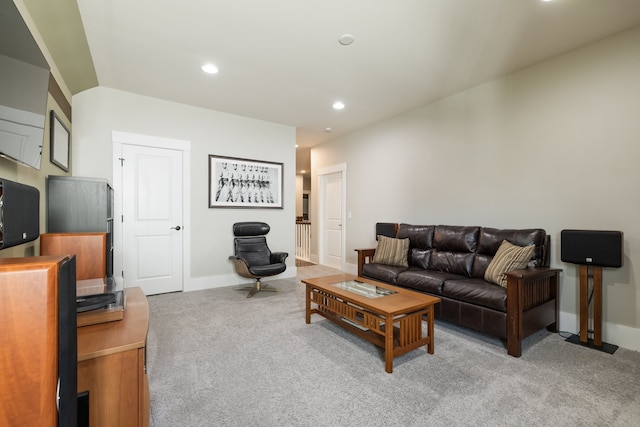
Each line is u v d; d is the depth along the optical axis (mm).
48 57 2422
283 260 4133
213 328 2750
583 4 2100
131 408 1123
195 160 4113
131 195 3682
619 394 1760
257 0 2064
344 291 2555
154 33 2434
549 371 2023
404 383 1874
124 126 3607
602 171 2547
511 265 2611
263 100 3887
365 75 3193
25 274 564
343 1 2076
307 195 11273
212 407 1638
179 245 4012
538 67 2943
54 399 594
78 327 1263
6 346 559
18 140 1506
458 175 3682
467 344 2455
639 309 2371
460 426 1492
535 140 2969
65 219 2439
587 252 2430
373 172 4941
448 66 3004
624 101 2430
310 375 1964
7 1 1369
